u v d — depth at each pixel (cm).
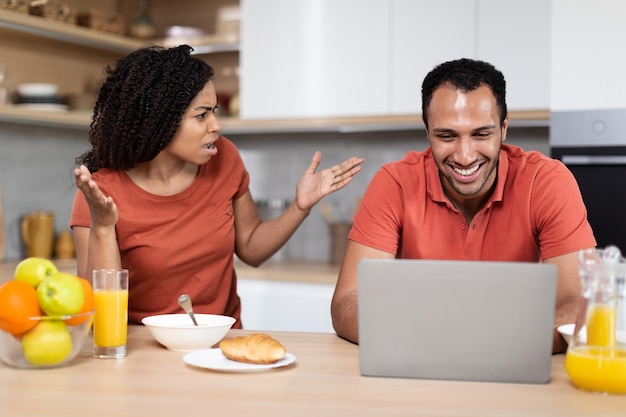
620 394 126
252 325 358
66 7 355
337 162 412
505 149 203
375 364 138
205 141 202
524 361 134
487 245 195
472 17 338
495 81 176
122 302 153
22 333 140
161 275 206
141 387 130
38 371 141
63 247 375
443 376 136
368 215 198
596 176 305
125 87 196
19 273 147
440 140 177
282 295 352
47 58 380
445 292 135
